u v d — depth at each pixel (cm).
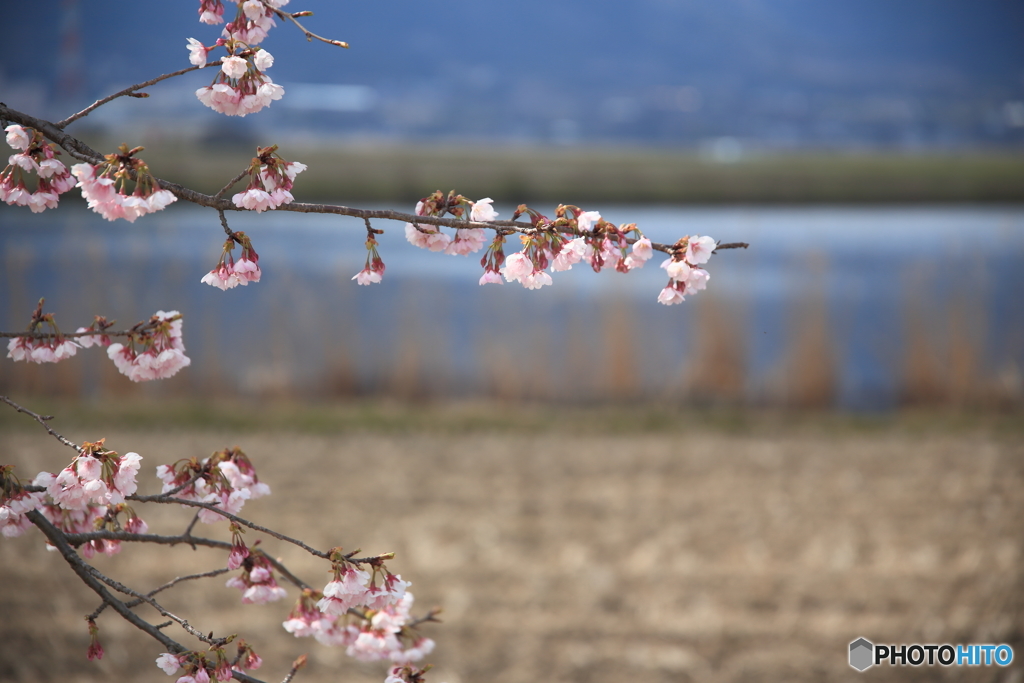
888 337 1434
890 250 2280
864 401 1216
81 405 1080
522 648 524
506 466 917
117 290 1280
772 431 1073
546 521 748
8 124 161
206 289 1541
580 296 1415
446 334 1334
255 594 192
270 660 500
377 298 1549
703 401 1183
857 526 735
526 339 1224
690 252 164
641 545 693
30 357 183
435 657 508
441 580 619
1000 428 1082
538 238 165
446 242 172
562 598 595
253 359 1222
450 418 1112
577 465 923
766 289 1781
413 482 853
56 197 167
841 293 1731
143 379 189
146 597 180
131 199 149
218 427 1032
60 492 168
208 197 158
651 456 962
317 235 2420
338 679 485
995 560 648
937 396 1183
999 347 1280
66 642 497
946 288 1294
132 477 172
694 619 563
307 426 1054
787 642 532
